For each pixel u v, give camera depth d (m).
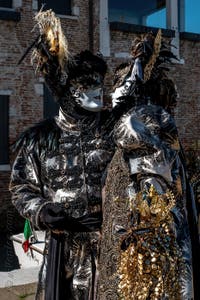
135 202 1.97
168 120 2.02
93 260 2.45
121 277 1.95
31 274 6.25
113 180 2.12
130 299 1.91
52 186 2.56
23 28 14.09
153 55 2.47
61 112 2.61
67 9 15.02
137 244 1.92
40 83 14.24
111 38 15.47
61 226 2.34
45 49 2.56
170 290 1.90
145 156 1.97
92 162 2.50
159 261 1.89
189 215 2.25
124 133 2.00
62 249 2.49
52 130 2.61
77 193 2.49
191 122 17.16
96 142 2.53
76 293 2.47
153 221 1.93
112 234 2.07
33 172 2.60
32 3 14.21
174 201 1.95
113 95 2.65
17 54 14.00
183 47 16.97
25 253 7.72
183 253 1.99
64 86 2.56
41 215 2.36
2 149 13.83
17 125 14.02
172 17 16.73
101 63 2.58
